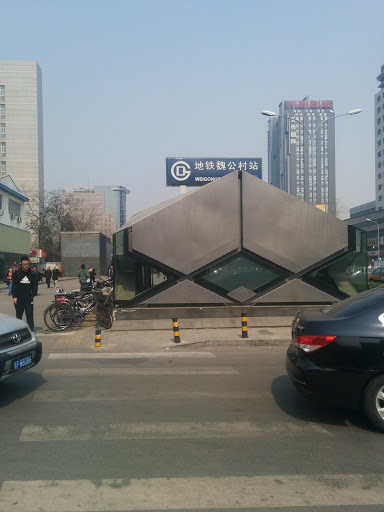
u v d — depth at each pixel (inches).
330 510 131.1
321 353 193.8
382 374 187.0
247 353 367.6
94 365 320.5
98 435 187.8
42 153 3956.7
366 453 170.2
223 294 493.4
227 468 157.2
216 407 225.3
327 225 504.4
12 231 1657.2
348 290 507.5
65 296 478.6
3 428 195.8
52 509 130.6
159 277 493.4
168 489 142.3
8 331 237.1
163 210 483.5
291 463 161.5
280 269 501.4
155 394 247.3
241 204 494.3
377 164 4365.2
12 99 3715.6
